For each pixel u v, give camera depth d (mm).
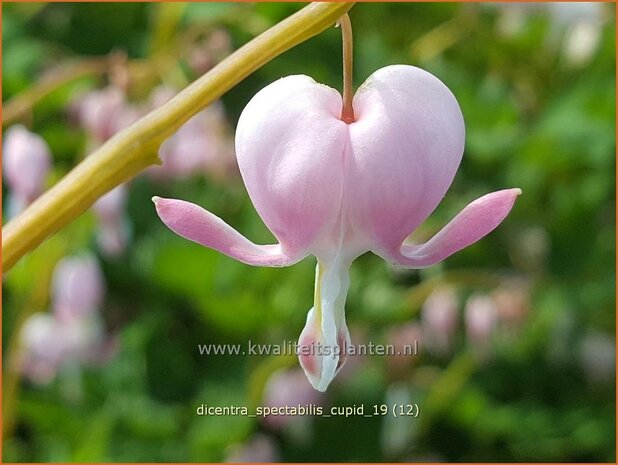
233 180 259
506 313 242
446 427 246
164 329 246
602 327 265
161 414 226
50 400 229
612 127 276
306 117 86
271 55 87
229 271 247
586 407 250
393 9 319
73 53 287
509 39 317
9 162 209
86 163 88
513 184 275
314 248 88
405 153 85
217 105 260
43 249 224
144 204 257
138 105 231
